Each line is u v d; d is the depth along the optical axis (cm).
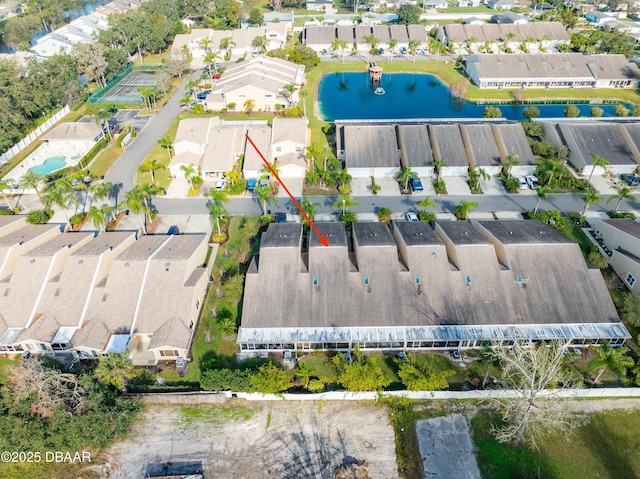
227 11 19412
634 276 6725
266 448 5072
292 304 6125
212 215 8469
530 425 5181
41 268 6456
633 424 5225
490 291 6200
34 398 5006
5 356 6050
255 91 12231
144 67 15825
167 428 5278
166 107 12825
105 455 5034
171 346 5762
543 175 9138
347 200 7950
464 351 6028
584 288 6231
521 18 19425
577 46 16850
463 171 9494
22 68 12231
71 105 13000
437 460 4931
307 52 15212
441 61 16125
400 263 6600
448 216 8362
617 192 8756
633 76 13650
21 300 6238
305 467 4891
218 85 13212
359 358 5650
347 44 16850
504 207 8612
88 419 4925
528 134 10744
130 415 5144
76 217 8294
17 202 8931
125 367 5369
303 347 6006
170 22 17762
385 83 14762
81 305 6184
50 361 5938
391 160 9450
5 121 10369
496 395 5431
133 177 9625
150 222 8306
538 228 7212
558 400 4997
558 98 13275
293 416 5391
